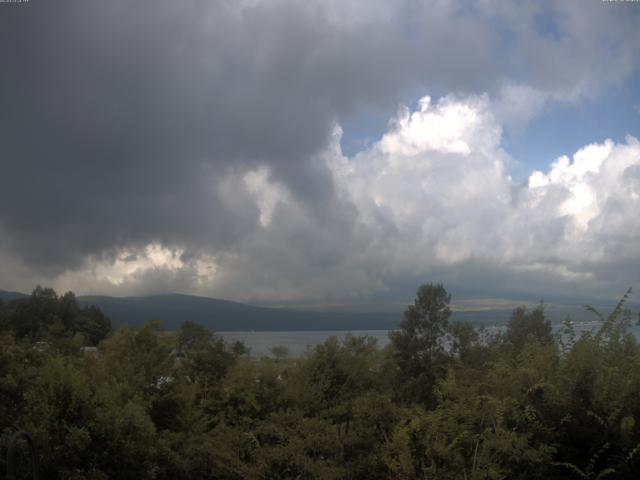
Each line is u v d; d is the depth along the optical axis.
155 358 10.25
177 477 7.60
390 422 7.05
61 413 6.69
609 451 5.42
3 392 7.29
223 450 8.07
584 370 5.73
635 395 5.54
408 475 5.82
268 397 10.16
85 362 9.54
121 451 6.75
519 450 5.39
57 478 6.36
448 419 6.13
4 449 6.09
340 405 10.00
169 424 9.16
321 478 6.65
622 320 6.45
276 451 7.21
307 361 11.22
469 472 5.59
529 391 5.80
